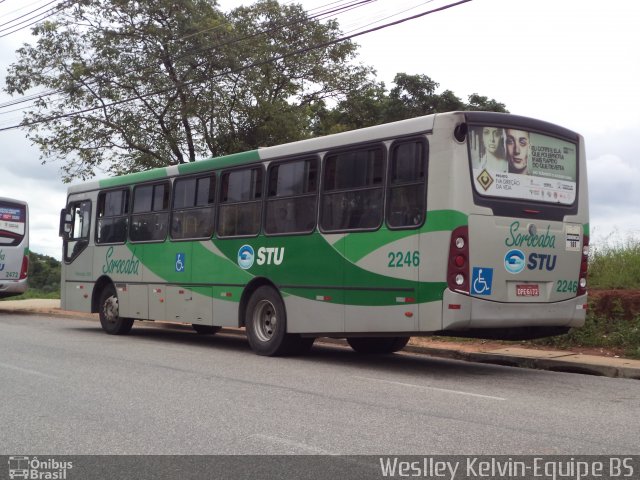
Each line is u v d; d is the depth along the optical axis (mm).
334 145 10664
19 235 22688
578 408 7387
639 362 10516
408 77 35156
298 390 8297
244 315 12086
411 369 10375
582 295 10164
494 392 8344
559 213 9953
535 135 9836
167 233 13758
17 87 24516
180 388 8391
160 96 24297
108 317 15438
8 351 11898
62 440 5988
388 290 9656
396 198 9688
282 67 28188
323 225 10695
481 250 9141
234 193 12383
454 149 9109
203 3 24859
